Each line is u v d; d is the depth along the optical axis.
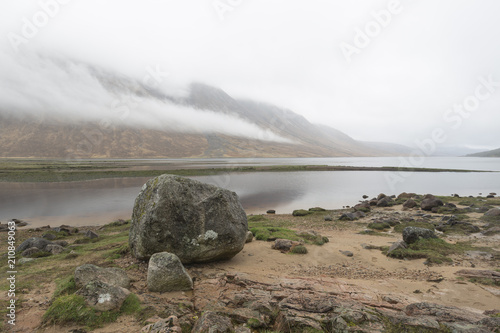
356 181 73.00
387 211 30.75
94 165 112.81
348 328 5.66
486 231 17.52
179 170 86.50
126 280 8.38
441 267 11.34
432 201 30.38
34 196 42.12
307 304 6.80
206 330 5.68
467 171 111.75
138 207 11.05
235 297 7.56
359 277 10.39
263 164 146.62
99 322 6.26
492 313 6.67
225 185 59.09
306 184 64.44
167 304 7.37
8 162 134.12
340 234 19.38
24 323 6.10
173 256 8.63
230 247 11.10
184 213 10.57
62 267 10.45
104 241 16.67
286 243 14.32
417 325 5.73
